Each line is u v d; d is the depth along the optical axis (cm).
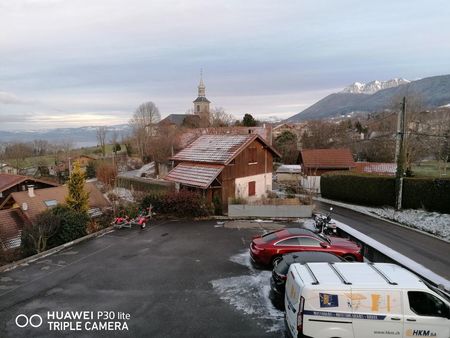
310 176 3653
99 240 1691
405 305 728
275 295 1012
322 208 2922
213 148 2662
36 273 1266
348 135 6788
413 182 2597
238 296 1063
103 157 7094
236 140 2631
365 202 2989
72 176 2236
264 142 2666
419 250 1666
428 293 740
